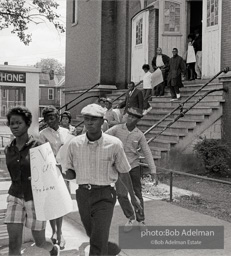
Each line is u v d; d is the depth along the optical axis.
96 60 17.45
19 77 8.02
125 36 16.81
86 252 4.84
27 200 3.81
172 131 11.16
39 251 4.71
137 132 5.54
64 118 6.59
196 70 13.75
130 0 16.75
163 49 14.98
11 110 3.77
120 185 5.37
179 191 8.52
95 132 3.83
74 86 19.67
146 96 13.00
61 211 3.80
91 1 18.03
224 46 11.60
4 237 4.90
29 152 3.80
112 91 17.09
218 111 11.02
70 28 20.12
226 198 7.92
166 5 14.96
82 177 3.90
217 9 12.20
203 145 10.12
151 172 5.54
